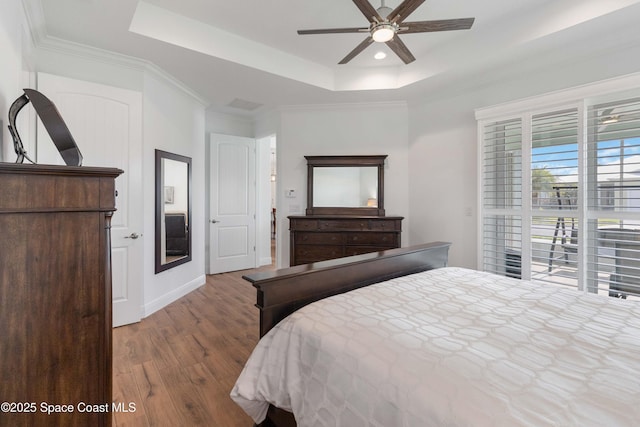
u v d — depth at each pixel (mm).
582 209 2697
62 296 1117
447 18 2740
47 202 1090
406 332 1129
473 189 3623
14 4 1857
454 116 3795
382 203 4266
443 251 2529
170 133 3568
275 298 1438
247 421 1663
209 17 2775
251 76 3408
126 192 2930
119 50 2820
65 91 2611
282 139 4543
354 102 4309
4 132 1685
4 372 1026
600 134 2648
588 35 2502
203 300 3666
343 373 1030
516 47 2719
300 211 4500
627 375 874
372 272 1913
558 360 958
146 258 3189
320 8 2631
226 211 5000
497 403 759
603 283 2615
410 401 846
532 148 3047
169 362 2256
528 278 3057
